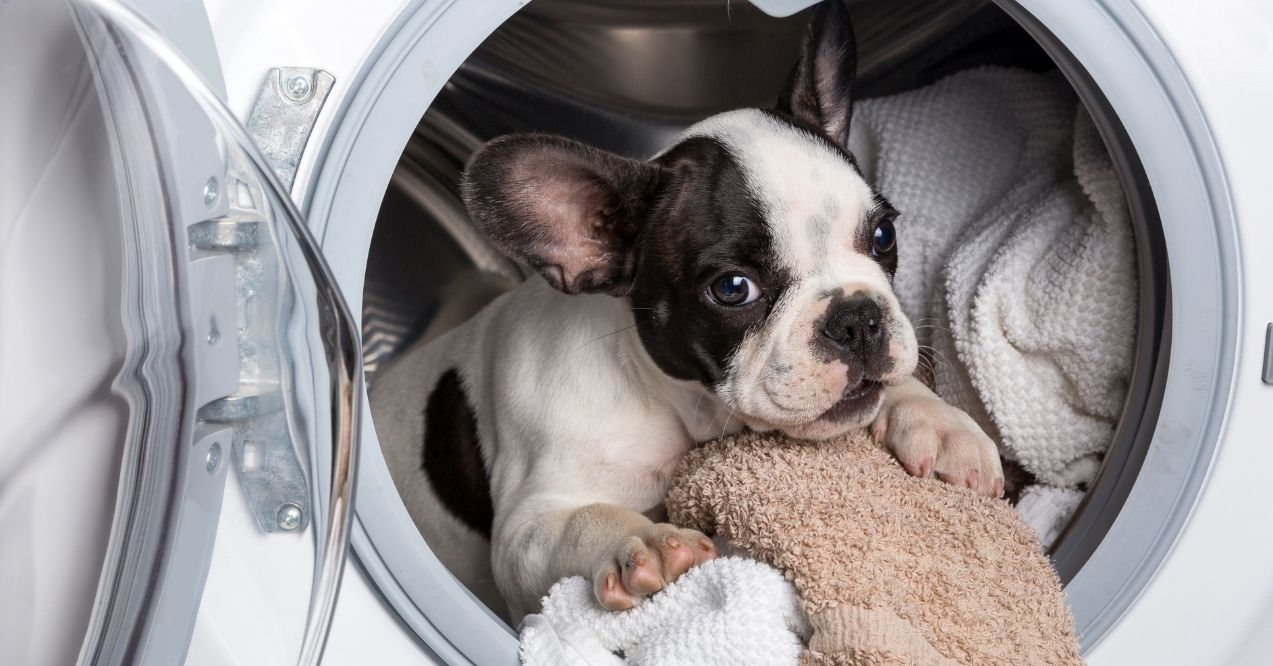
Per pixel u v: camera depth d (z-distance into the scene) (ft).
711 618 1.93
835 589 1.92
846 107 2.32
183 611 1.66
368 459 1.89
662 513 2.35
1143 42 2.04
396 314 2.85
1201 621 2.13
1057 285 2.23
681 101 2.71
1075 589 2.10
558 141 2.08
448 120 2.65
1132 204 2.12
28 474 1.53
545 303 2.36
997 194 2.49
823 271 2.09
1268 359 2.10
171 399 1.62
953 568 1.97
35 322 1.54
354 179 1.86
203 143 1.62
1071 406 2.26
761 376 2.08
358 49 1.85
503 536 2.22
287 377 1.70
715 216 2.11
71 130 1.56
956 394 2.39
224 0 1.80
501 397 2.34
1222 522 2.12
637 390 2.25
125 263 1.59
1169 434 2.09
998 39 2.52
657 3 2.52
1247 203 2.08
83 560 1.57
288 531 1.73
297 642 1.73
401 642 1.94
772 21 2.56
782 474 2.04
